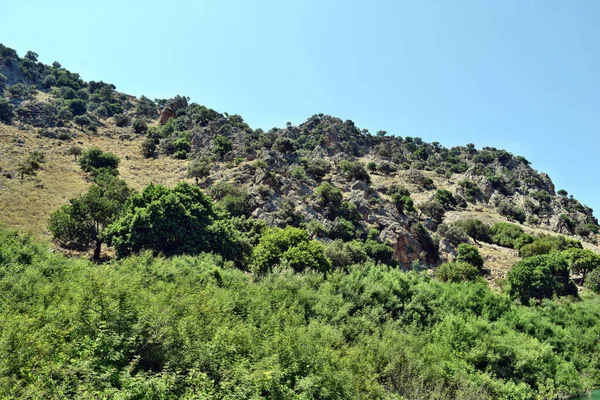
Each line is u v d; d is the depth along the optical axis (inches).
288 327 985.5
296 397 756.6
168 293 981.2
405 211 3656.5
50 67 6737.2
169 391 632.4
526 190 5846.5
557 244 3292.3
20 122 4234.7
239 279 1449.3
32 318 698.8
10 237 1443.2
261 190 2957.7
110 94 6648.6
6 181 2623.0
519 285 2250.2
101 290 751.7
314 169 3956.7
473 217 4224.9
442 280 2440.9
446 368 1128.2
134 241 1775.3
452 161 7037.4
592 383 1419.8
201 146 4584.2
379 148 6338.6
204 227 2006.6
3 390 499.2
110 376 604.7
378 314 1357.0
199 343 767.1
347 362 948.6
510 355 1277.1
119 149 4453.7
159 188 2081.7
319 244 1971.0
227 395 676.7
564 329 1699.1
